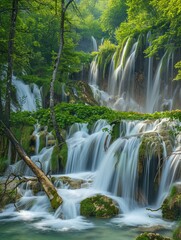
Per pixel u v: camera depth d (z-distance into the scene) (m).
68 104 16.70
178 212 8.12
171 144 10.47
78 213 8.59
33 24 26.08
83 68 30.58
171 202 8.28
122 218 8.34
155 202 9.77
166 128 11.71
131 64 27.56
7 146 13.81
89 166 12.81
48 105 20.98
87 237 6.97
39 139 13.94
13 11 12.95
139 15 30.73
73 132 14.50
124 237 6.93
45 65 26.05
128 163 10.40
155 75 26.25
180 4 18.80
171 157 9.82
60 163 12.62
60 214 8.48
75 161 12.73
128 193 10.02
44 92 21.34
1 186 10.16
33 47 26.70
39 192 9.96
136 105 26.91
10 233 7.27
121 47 29.03
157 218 8.31
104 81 29.61
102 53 30.72
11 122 14.76
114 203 9.00
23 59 15.66
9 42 12.94
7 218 8.42
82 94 22.88
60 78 22.73
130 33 30.86
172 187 8.75
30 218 8.41
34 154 13.76
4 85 15.60
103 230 7.40
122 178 10.34
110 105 27.00
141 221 8.09
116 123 13.12
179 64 19.73
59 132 13.25
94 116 15.16
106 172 10.84
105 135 12.86
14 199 9.29
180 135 10.77
